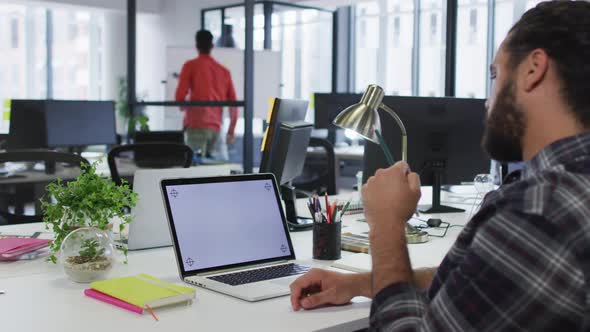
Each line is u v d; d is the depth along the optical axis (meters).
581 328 0.83
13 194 3.18
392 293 1.04
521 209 0.85
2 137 4.88
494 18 6.95
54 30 10.14
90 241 1.56
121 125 9.96
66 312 1.32
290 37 8.97
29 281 1.57
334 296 1.38
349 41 8.78
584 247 0.81
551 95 0.90
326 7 8.66
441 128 2.78
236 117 6.53
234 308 1.36
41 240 1.89
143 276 1.52
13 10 9.83
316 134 7.49
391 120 2.74
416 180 1.18
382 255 1.10
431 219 2.41
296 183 3.76
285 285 1.51
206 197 1.68
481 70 7.11
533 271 0.82
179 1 9.62
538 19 0.93
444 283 0.93
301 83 9.03
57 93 10.26
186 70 6.26
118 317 1.29
